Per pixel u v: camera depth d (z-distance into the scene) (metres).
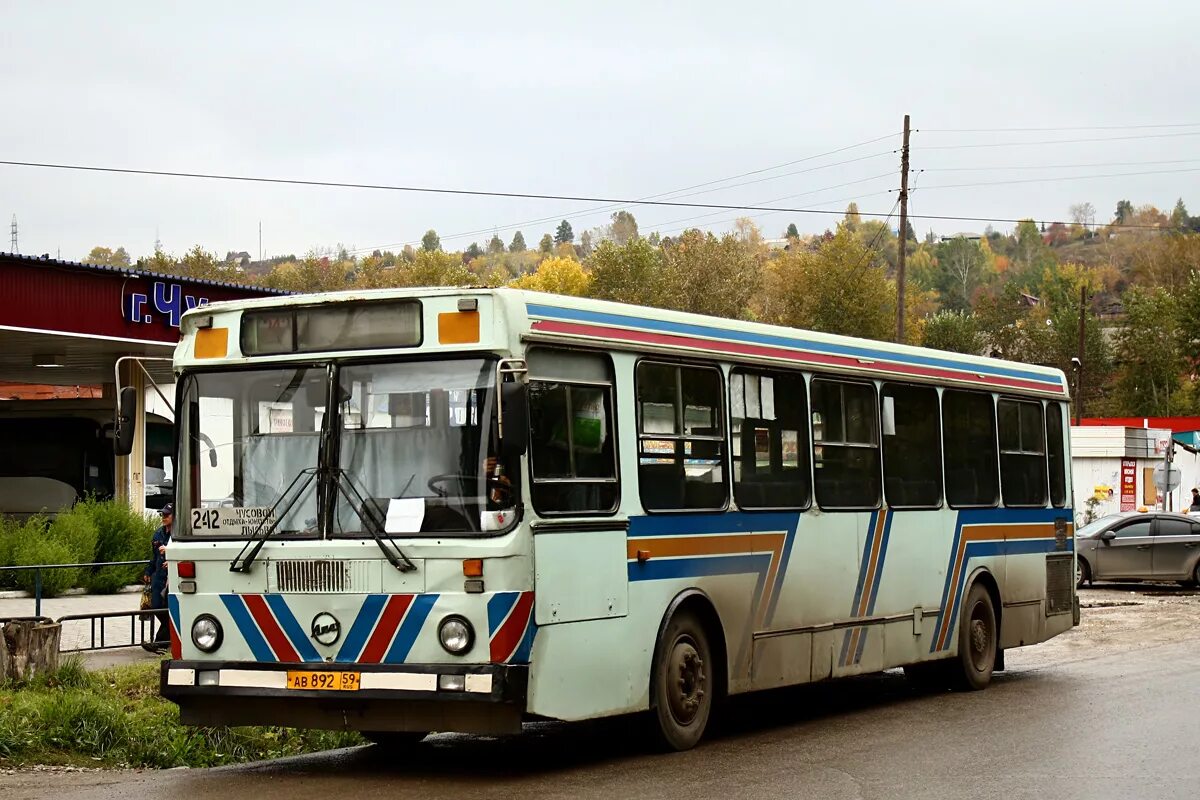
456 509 9.61
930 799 9.29
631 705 10.70
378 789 9.61
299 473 10.05
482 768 10.62
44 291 25.91
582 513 10.27
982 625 16.06
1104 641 21.23
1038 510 17.44
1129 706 13.97
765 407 12.62
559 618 9.91
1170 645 20.34
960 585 15.66
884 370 14.45
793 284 99.44
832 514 13.42
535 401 9.95
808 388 13.24
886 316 93.94
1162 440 54.34
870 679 17.30
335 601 9.78
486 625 9.45
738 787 9.70
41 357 30.41
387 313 9.97
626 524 10.70
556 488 10.05
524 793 9.41
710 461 11.80
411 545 9.60
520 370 9.45
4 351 29.19
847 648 13.59
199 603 10.17
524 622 9.57
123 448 10.48
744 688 12.06
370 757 11.39
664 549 11.12
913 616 14.73
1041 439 17.75
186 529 10.33
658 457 11.17
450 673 9.45
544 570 9.79
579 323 10.42
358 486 9.88
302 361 10.14
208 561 10.16
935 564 15.18
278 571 9.95
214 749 11.82
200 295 28.77
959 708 14.24
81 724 11.45
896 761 10.87
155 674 14.45
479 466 9.62
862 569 13.88
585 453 10.39
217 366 10.40
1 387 48.91
